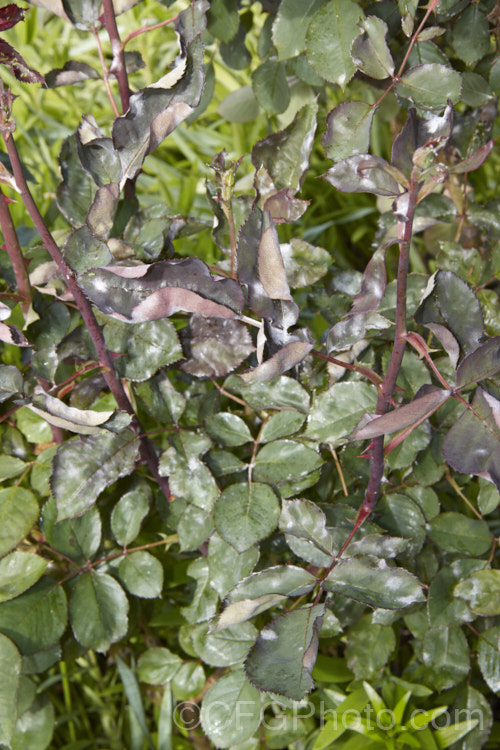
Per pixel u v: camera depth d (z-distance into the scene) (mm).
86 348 767
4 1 741
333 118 700
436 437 780
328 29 739
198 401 813
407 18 705
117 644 859
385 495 774
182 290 655
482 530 786
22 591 743
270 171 737
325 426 749
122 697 927
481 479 793
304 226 1276
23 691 785
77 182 758
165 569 842
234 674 770
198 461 756
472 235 891
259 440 764
